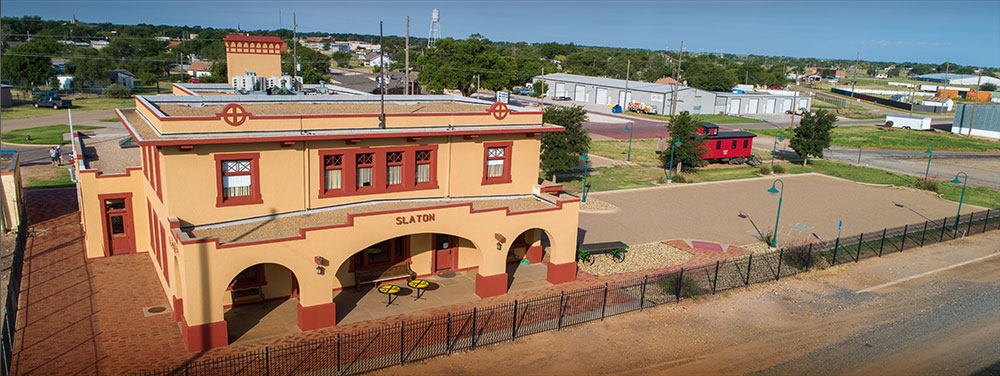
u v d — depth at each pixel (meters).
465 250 25.22
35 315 19.75
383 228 20.11
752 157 57.88
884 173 53.84
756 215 37.53
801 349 19.91
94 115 71.50
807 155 56.16
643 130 76.94
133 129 20.28
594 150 60.16
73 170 34.91
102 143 32.69
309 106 26.20
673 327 21.17
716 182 47.38
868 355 19.61
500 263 22.78
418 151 22.67
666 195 42.19
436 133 22.28
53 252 25.94
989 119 81.50
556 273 24.38
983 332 21.61
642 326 21.12
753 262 28.00
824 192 45.16
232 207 19.69
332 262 19.38
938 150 70.19
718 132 55.50
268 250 18.17
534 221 23.17
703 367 18.48
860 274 27.34
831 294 24.86
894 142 75.19
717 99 101.75
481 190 24.30
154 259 24.17
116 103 83.44
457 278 24.50
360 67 170.50
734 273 26.52
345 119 21.38
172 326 19.28
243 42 31.91
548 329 20.41
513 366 17.98
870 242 32.28
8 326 17.78
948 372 18.66
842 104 123.81
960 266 28.94
